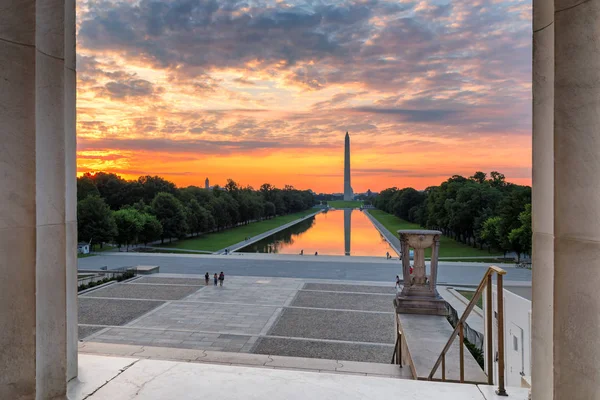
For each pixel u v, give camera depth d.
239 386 3.56
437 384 3.67
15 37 2.56
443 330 9.17
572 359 2.36
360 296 26.59
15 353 2.61
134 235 57.97
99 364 3.90
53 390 2.93
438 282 30.53
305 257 46.41
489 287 3.87
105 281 31.16
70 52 3.11
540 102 2.64
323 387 3.58
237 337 17.72
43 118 2.79
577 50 2.31
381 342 17.22
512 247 44.91
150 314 21.55
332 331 18.75
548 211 2.58
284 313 21.98
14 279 2.59
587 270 2.30
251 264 41.34
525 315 9.48
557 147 2.40
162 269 38.28
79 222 53.12
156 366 3.89
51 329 2.92
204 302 24.56
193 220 73.88
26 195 2.62
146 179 92.56
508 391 3.53
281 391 3.50
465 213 61.47
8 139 2.55
